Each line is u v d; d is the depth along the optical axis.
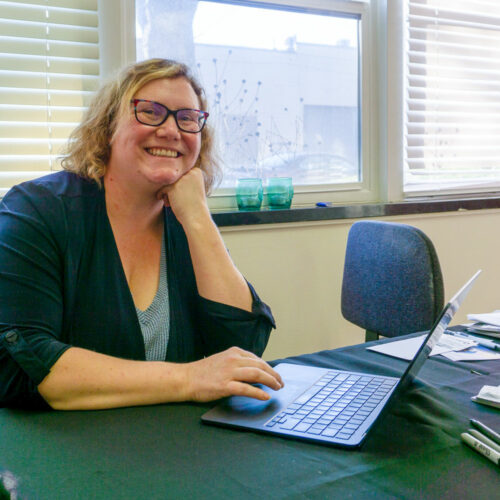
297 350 2.19
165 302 1.20
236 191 2.09
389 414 0.83
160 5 1.98
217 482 0.64
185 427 0.80
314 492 0.61
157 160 1.15
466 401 0.90
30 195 1.10
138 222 1.21
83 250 1.10
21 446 0.74
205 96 1.34
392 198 2.42
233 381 0.87
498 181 2.73
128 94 1.14
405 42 2.41
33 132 1.80
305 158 2.30
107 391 0.87
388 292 1.66
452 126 2.54
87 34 1.85
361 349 1.20
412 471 0.67
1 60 1.74
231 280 1.18
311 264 2.19
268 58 2.18
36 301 0.98
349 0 2.31
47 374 0.87
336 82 2.33
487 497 0.61
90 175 1.16
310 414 0.82
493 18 2.62
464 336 1.30
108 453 0.71
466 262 2.54
